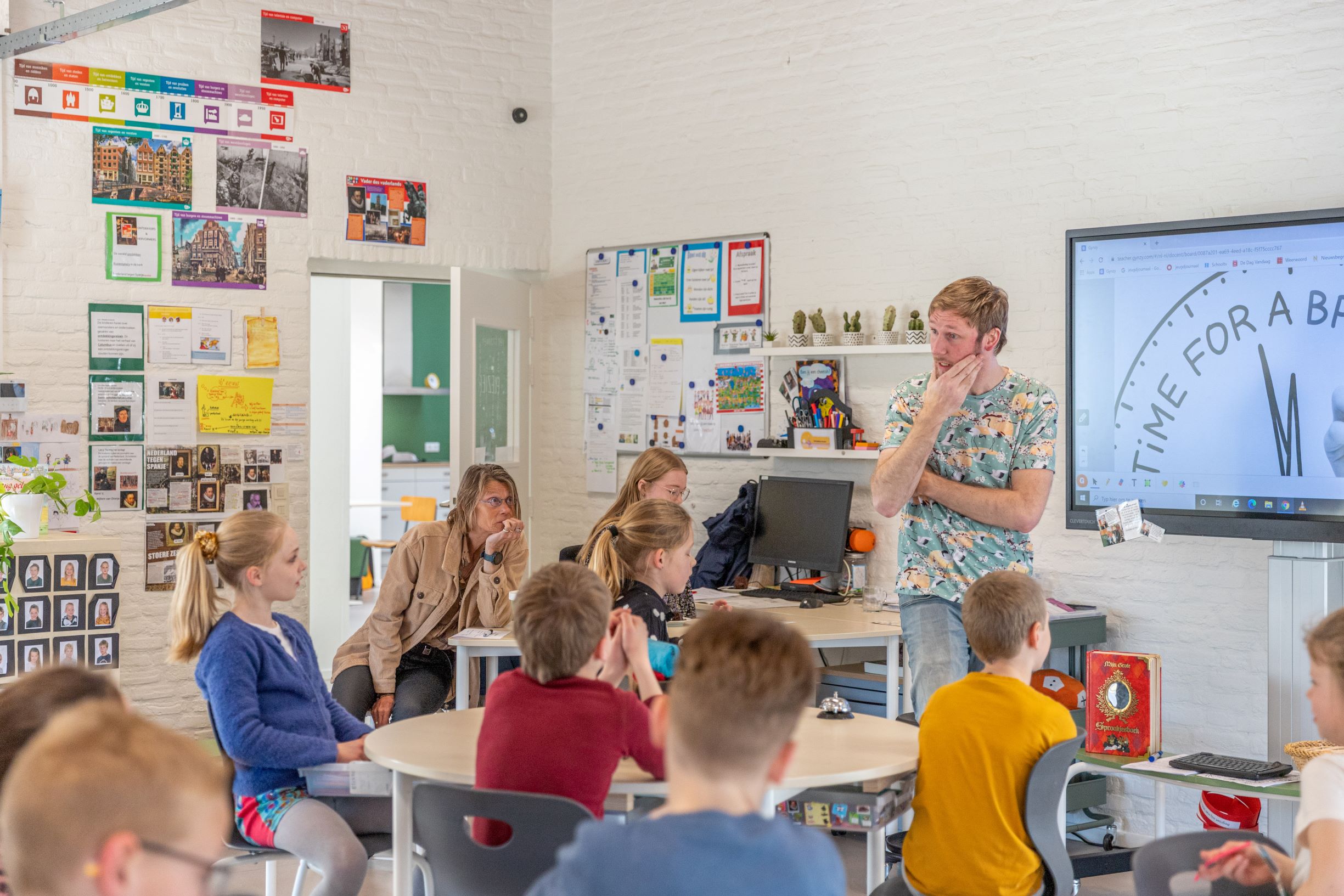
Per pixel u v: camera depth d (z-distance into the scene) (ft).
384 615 14.21
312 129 19.81
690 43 19.94
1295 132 13.98
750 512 18.38
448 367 38.06
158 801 3.42
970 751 7.99
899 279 17.53
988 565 10.64
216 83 19.12
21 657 14.85
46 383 18.12
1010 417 10.69
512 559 14.42
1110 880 13.85
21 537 15.25
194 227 19.02
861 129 17.93
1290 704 11.85
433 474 36.83
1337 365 12.07
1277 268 12.46
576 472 21.48
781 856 4.55
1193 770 9.37
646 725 7.63
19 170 17.93
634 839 4.55
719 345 19.66
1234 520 12.60
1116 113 15.35
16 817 3.37
